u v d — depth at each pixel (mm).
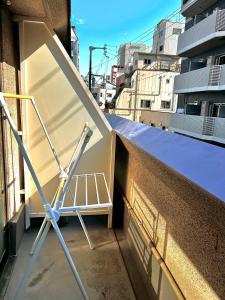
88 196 2178
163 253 1257
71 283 1539
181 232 1048
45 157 2053
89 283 1554
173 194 1120
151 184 1452
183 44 10016
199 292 890
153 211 1419
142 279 1578
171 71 18953
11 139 1742
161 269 1247
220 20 7672
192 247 948
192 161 903
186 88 9961
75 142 2061
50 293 1447
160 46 23406
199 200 793
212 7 9211
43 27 1860
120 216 2303
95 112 2070
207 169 791
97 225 2277
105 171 2172
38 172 2061
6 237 1681
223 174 711
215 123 8094
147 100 19016
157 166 1178
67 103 2018
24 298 1397
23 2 1474
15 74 1849
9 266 1640
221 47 8703
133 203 1883
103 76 17016
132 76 19641
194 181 738
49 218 1009
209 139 8320
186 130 9672
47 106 1992
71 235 2092
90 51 9352
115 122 2836
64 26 2514
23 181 2055
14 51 1818
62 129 2039
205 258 850
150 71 18688
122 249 1936
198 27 8789
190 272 962
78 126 2062
